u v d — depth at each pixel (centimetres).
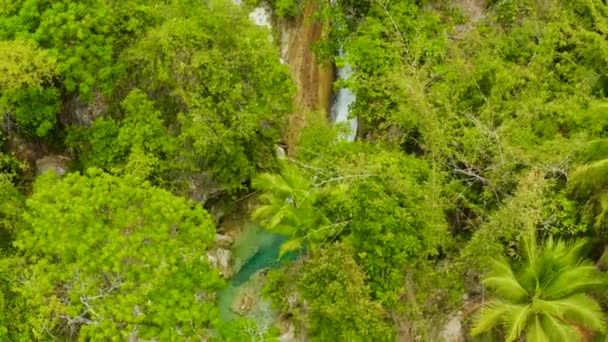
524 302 1745
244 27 2292
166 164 2278
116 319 1678
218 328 1706
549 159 1869
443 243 1889
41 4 2152
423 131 1998
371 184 1867
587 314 1644
